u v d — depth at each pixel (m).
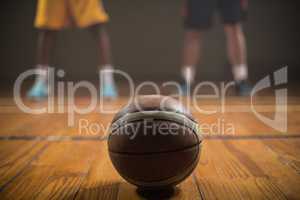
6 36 5.77
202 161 1.44
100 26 3.49
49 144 1.74
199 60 5.79
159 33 5.81
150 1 5.76
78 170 1.33
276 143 1.76
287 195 1.07
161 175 1.03
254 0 5.75
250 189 1.12
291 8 5.75
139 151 1.02
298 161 1.44
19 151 1.61
